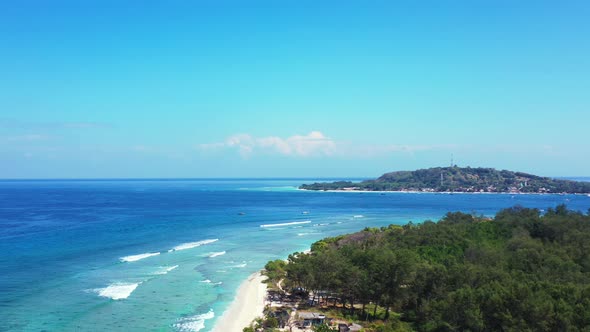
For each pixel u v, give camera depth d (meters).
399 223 198.38
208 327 64.69
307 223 196.38
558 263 74.69
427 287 68.31
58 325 63.28
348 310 72.81
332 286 73.00
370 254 75.69
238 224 188.25
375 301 70.06
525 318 50.59
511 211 144.38
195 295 81.00
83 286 84.12
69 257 109.81
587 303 51.22
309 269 76.62
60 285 84.44
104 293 79.94
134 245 129.62
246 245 136.50
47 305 72.19
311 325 63.28
